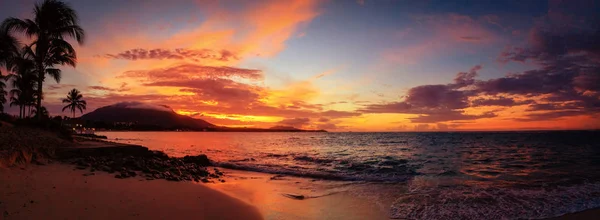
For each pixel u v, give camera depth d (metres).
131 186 10.08
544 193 11.39
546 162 22.09
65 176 10.35
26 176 9.23
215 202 9.26
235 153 35.44
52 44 23.66
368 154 31.98
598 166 19.42
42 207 6.46
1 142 13.05
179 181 12.46
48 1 23.41
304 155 31.23
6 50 26.89
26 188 7.74
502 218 8.59
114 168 13.09
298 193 11.88
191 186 11.38
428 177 15.83
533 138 66.00
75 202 7.18
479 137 82.25
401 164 21.66
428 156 28.45
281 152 36.91
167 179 12.58
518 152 31.66
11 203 6.41
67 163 13.81
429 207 9.67
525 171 17.67
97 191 8.57
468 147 41.78
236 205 9.14
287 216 8.63
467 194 11.41
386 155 30.20
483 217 8.67
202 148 46.72
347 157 27.88
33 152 12.75
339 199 10.82
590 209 9.30
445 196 11.13
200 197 9.70
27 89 35.44
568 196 10.88
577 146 39.03
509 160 23.97
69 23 24.50
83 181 9.79
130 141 69.56
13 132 16.67
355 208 9.58
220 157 29.39
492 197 10.88
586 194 11.12
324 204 10.09
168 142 70.31
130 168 14.03
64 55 24.12
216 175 16.33
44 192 7.61
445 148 40.50
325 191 12.31
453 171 17.88
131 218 6.67
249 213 8.46
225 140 87.94
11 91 42.06
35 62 23.39
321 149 43.09
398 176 16.19
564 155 27.30
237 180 15.15
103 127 192.38
